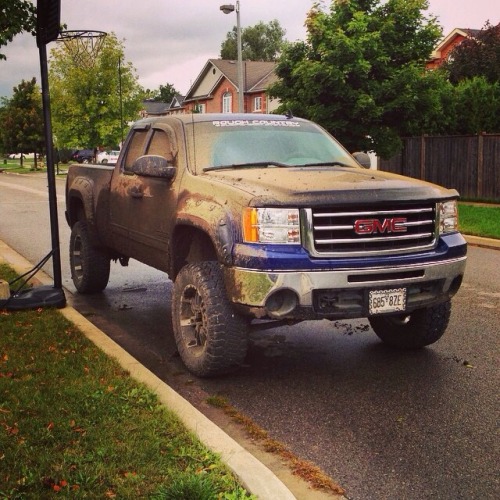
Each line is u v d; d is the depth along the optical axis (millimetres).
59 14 6293
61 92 38250
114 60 37312
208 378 5520
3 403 4453
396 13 18203
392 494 3645
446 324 6012
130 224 6898
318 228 4852
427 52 18609
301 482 3768
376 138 18062
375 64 17734
